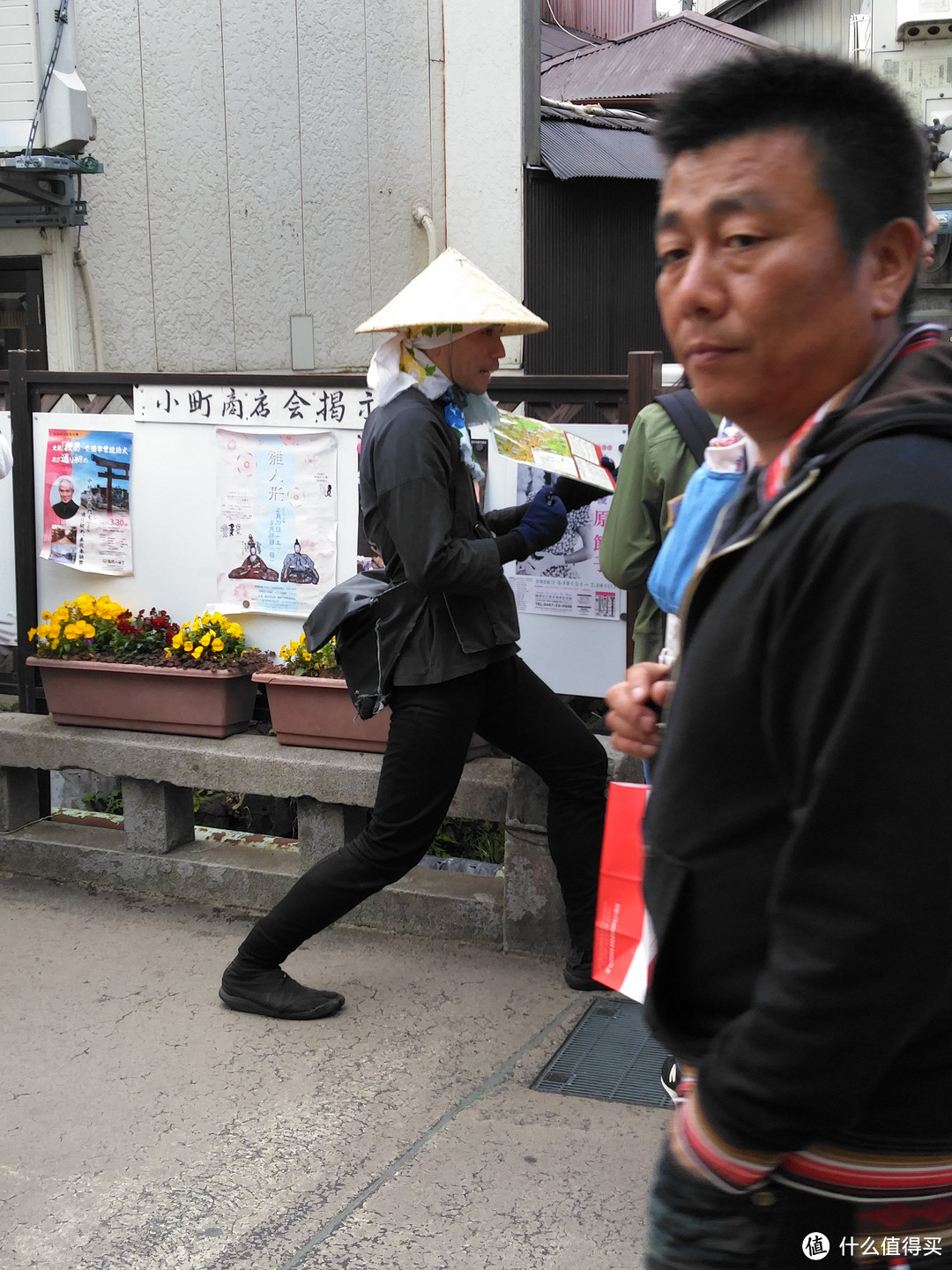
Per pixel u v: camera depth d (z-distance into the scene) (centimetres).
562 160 789
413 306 309
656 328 883
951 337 120
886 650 95
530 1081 313
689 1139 113
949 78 827
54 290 688
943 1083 109
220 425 424
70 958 385
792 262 109
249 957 347
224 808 522
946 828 95
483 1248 249
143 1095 307
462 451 322
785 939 102
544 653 393
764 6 1435
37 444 451
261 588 426
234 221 739
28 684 465
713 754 111
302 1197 267
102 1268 244
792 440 116
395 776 325
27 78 623
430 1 756
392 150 770
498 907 386
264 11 729
